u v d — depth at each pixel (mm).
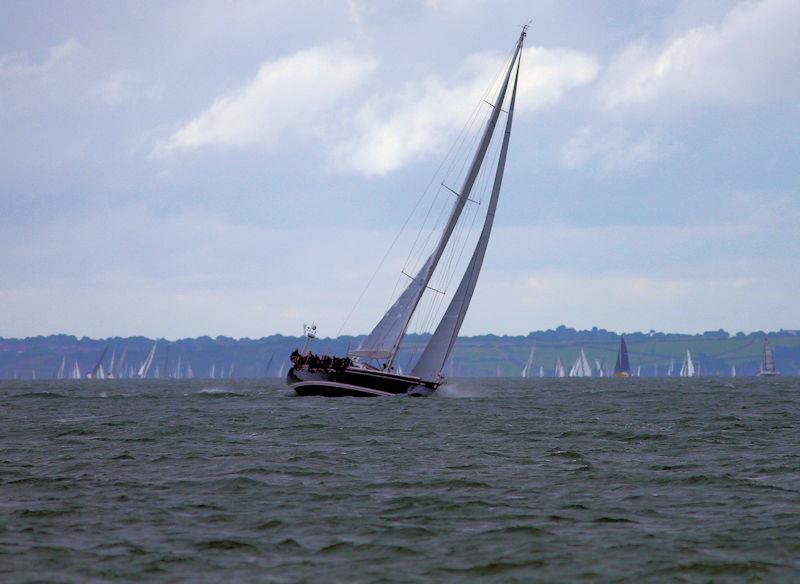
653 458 126938
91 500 92562
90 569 66812
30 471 112125
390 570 67188
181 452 131750
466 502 91875
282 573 66250
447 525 81625
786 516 84250
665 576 65562
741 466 117562
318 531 79250
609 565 68312
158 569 67062
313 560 69812
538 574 66250
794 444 145375
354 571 66875
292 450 134000
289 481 104375
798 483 102938
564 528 80312
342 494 96188
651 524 81938
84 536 76750
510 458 126500
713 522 82438
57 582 63531
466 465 118750
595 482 104750
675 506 90250
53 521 82500
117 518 84000
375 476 108625
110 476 108062
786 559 69500
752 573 66000
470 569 67500
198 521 82938
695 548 72875
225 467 115500
